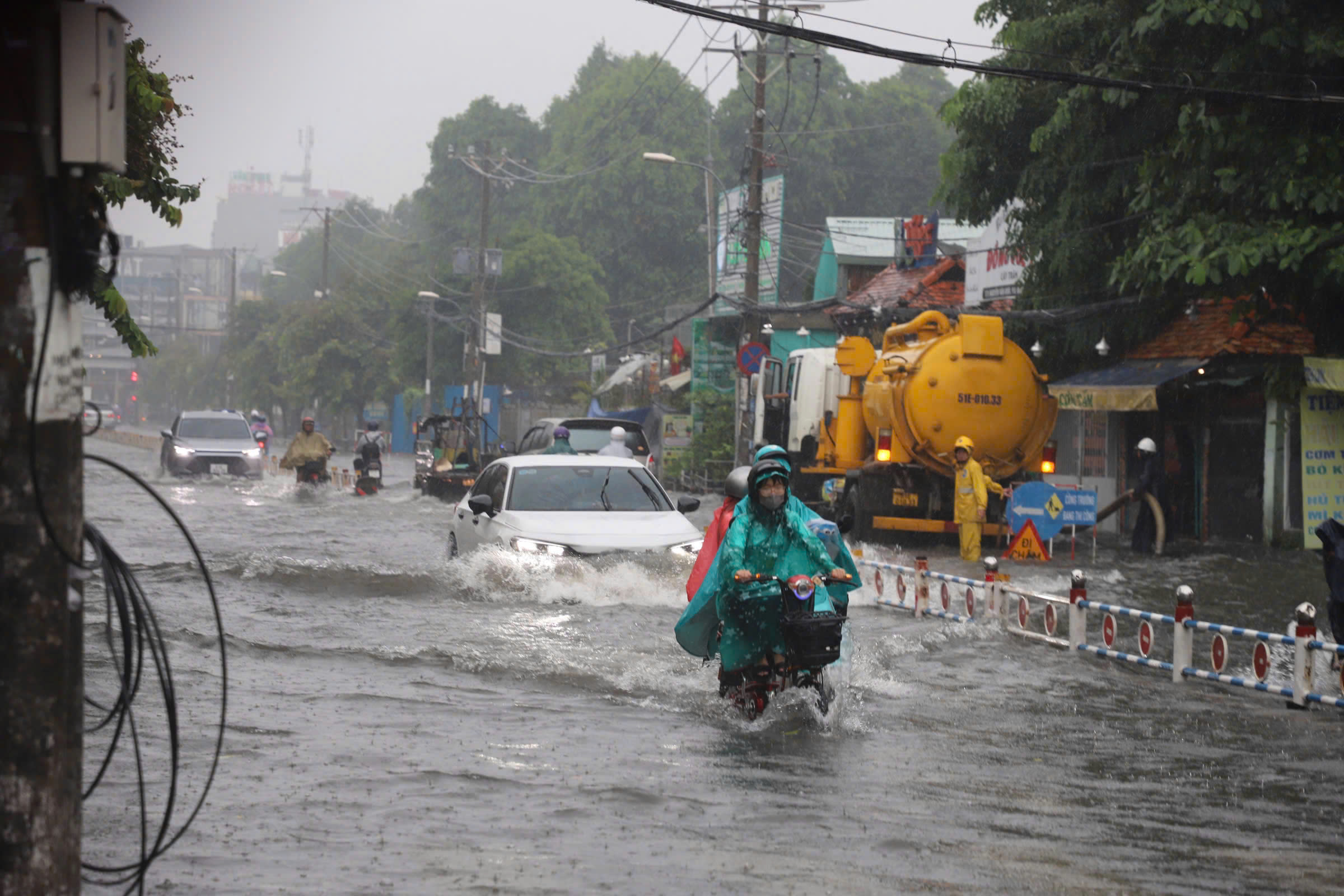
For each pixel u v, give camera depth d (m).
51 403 5.45
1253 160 30.67
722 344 76.44
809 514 14.18
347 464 95.31
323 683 14.27
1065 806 10.05
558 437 38.41
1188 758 11.95
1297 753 12.19
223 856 8.18
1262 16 29.95
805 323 71.56
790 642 12.54
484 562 21.08
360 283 144.50
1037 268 41.94
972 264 54.75
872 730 12.77
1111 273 37.66
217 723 12.16
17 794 5.33
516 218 148.12
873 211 134.25
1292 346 36.19
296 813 9.20
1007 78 39.72
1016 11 41.47
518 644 16.67
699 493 63.41
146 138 16.50
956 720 13.41
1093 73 35.31
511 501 22.97
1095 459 43.19
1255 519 36.62
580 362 114.81
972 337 34.38
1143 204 33.12
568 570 20.67
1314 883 8.20
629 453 40.16
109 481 57.25
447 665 15.41
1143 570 29.58
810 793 10.19
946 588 20.66
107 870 6.73
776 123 131.00
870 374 37.28
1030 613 21.52
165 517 38.66
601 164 134.75
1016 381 34.66
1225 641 15.34
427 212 154.50
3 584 5.33
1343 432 34.03
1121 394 35.81
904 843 8.80
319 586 21.56
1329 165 29.80
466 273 96.12
